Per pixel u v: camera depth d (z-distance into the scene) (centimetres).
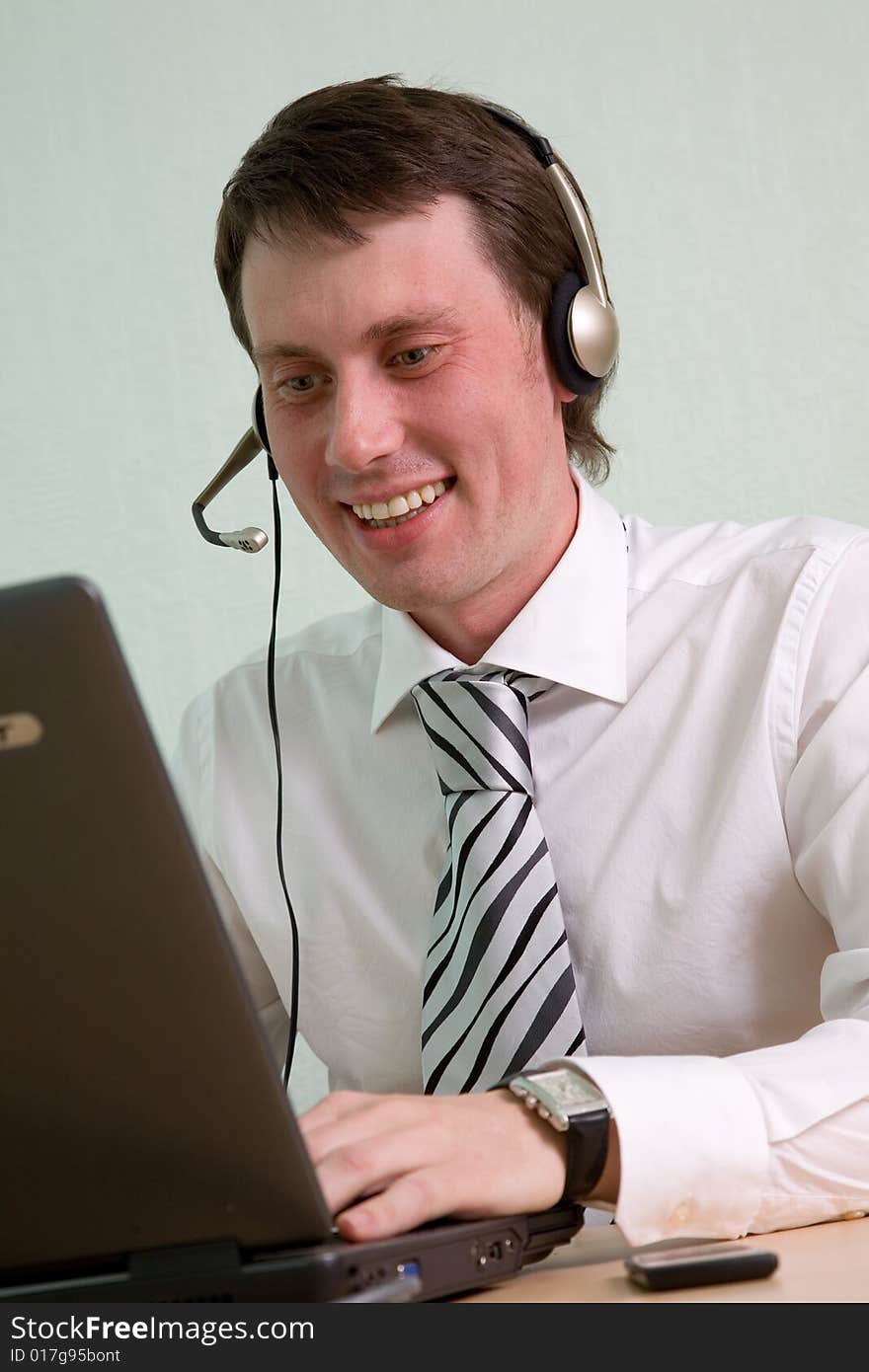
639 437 183
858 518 179
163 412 196
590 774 122
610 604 126
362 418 111
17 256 199
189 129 196
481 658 129
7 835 55
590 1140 73
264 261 112
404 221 111
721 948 116
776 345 181
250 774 142
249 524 193
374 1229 64
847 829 108
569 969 111
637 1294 64
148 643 195
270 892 136
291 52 193
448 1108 75
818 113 181
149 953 56
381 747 133
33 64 199
